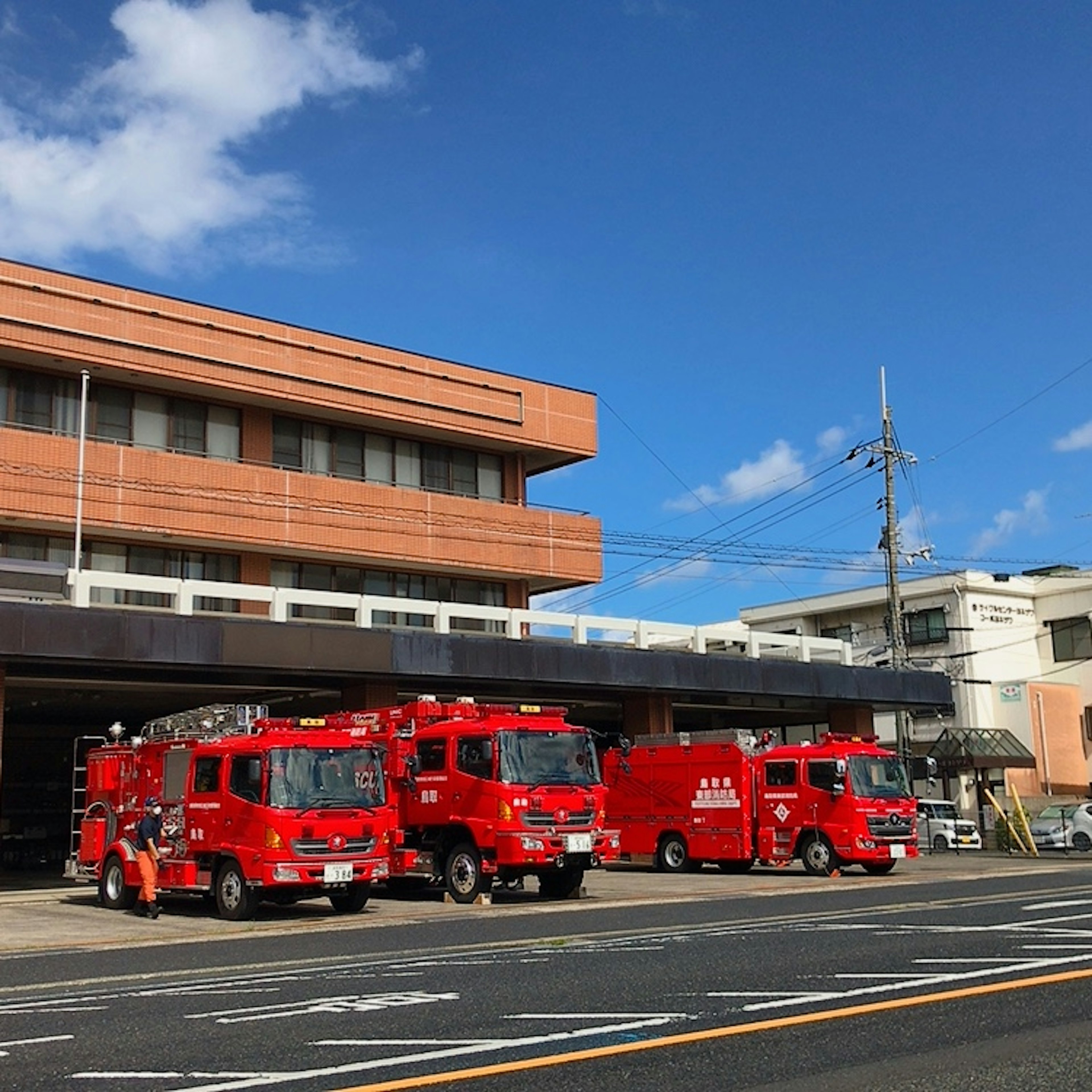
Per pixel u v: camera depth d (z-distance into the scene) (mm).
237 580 33094
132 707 34031
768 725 45188
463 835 22562
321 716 34250
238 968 13297
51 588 24844
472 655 28641
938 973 10828
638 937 15289
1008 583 58750
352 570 35344
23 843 39062
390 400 35406
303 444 34969
